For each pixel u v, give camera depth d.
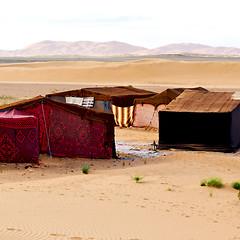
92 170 15.85
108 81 92.19
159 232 8.05
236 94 23.25
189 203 11.16
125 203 10.71
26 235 6.90
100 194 11.68
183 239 7.64
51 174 14.81
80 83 82.31
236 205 11.13
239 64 109.75
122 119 31.14
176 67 109.25
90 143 18.25
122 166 16.94
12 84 71.88
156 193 12.20
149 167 16.75
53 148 18.19
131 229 8.11
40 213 8.88
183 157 19.45
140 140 25.19
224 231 8.55
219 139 21.23
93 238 7.11
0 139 16.03
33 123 16.16
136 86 73.31
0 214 8.49
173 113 21.97
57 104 18.00
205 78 99.31
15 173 14.54
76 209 9.59
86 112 18.17
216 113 21.16
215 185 13.45
